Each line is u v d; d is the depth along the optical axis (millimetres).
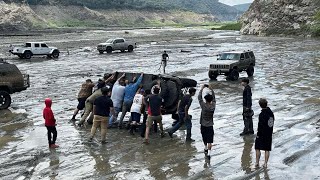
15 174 10172
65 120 16094
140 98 13984
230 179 9789
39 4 193125
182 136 13836
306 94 21234
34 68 34000
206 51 50344
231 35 94188
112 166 10797
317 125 14922
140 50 53062
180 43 65562
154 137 13703
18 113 17375
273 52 47281
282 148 12242
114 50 49281
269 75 29016
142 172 10344
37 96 21453
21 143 12891
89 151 12109
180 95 14758
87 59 41500
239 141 13086
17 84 18609
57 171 10398
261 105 10555
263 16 93750
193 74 29891
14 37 82688
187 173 10250
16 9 140000
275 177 9883
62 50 52625
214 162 11086
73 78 27922
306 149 12109
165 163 11031
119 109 14898
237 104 19062
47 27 166500
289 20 88625
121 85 15047
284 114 16688
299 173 10148
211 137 11438
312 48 52188
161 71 31047
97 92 15242
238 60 27625
